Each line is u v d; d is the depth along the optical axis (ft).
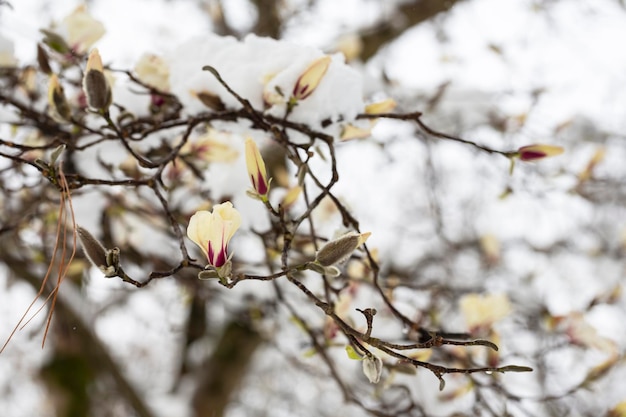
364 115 4.20
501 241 9.36
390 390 5.28
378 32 9.64
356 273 4.74
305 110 4.12
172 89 4.29
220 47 4.26
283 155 6.09
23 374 13.82
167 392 9.53
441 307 6.11
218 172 4.78
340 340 4.63
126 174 4.69
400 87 7.38
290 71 4.05
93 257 3.70
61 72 4.54
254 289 5.95
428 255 9.34
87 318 7.88
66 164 4.91
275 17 9.18
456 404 4.93
